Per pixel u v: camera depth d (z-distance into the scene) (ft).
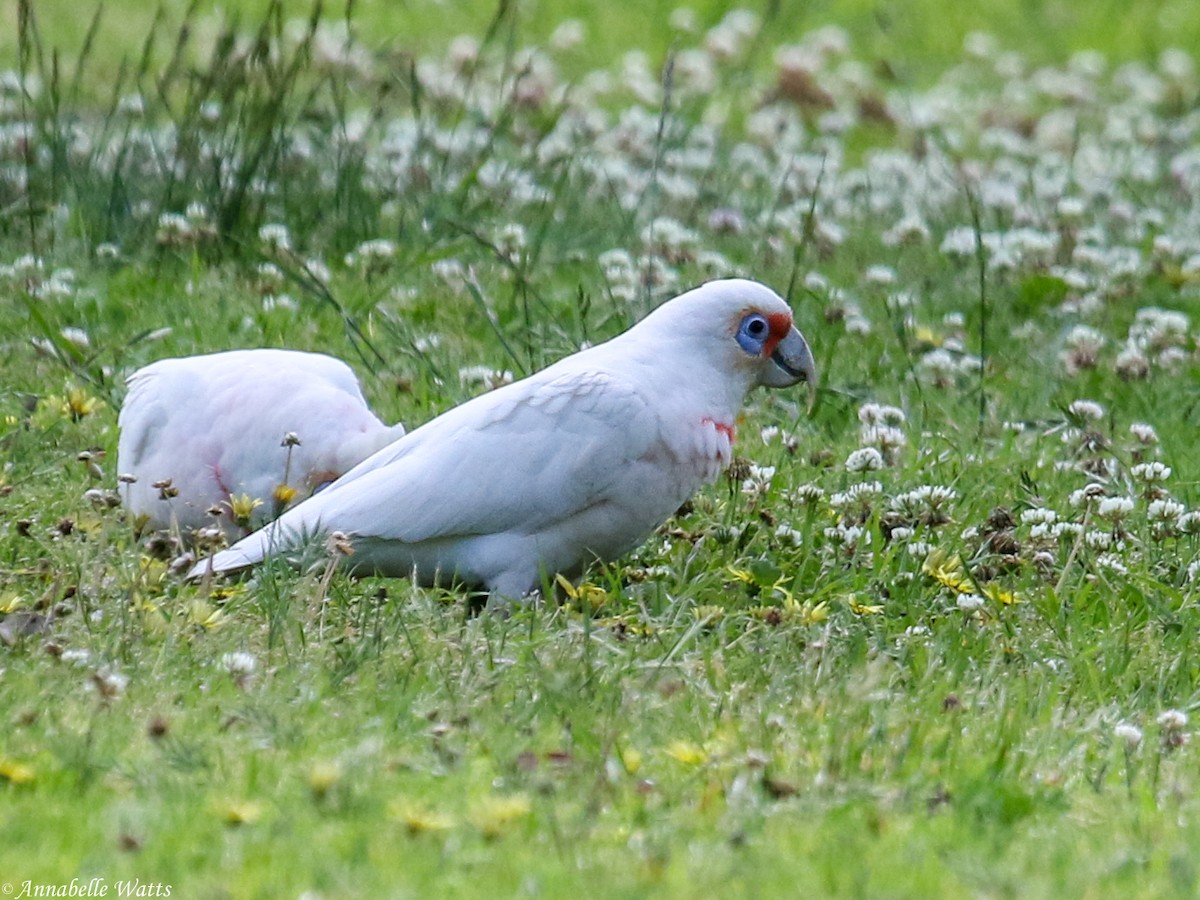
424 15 87.92
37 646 29.14
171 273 49.83
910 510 37.45
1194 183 66.49
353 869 22.66
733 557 35.78
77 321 46.68
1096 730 28.63
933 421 44.80
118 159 52.11
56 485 37.45
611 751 26.35
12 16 80.38
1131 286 53.31
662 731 27.48
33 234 50.47
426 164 58.80
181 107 67.87
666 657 29.55
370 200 54.39
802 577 35.17
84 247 50.19
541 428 32.68
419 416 41.75
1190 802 26.13
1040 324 51.83
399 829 23.68
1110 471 41.24
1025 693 29.71
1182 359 48.29
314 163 55.06
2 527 34.94
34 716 26.14
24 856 22.63
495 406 32.96
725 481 39.50
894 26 94.68
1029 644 32.60
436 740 26.35
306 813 24.09
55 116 52.90
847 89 81.25
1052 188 63.41
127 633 29.48
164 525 35.60
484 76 71.97
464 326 47.91
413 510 32.27
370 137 63.21
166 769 25.03
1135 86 83.51
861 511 37.32
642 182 59.21
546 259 52.95
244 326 46.19
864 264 55.42
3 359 44.04
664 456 33.30
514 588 32.99
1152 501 38.42
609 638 30.83
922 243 56.75
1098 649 32.27
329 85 69.41
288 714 27.12
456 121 58.13
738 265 53.16
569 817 24.35
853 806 25.09
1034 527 36.60
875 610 32.99
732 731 27.09
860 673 28.96
